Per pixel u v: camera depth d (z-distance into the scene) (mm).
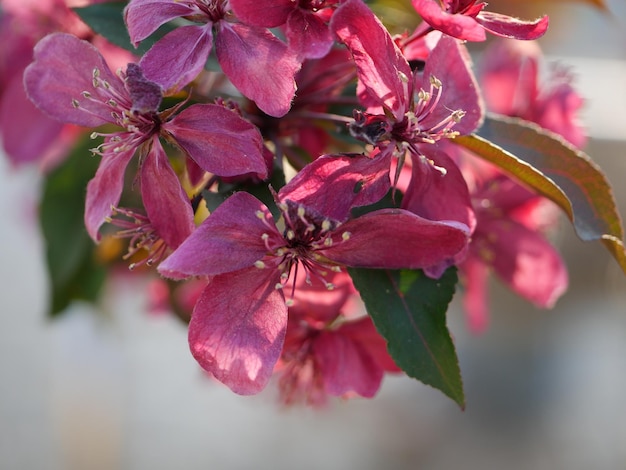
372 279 199
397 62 190
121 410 544
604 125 323
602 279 459
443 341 199
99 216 202
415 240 192
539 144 216
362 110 206
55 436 554
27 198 335
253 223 188
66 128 263
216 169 188
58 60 200
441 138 205
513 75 251
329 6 190
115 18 214
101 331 395
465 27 187
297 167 211
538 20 192
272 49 188
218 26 192
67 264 259
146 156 193
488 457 556
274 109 186
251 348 189
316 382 230
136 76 184
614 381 541
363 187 189
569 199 213
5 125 254
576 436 545
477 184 245
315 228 187
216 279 189
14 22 250
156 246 206
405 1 224
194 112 190
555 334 537
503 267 251
